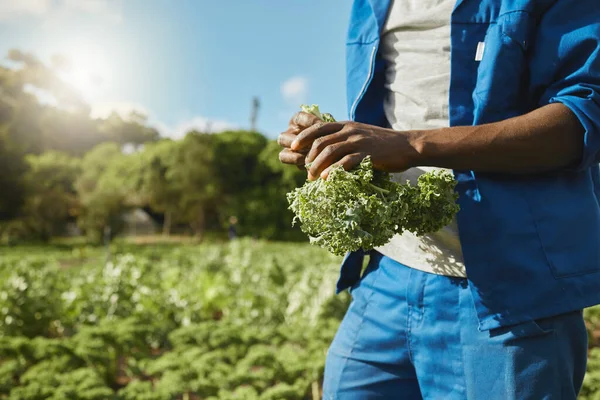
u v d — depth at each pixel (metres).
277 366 4.73
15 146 36.66
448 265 1.56
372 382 1.75
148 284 9.14
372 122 1.81
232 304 8.35
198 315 7.80
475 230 1.47
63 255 24.55
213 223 50.09
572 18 1.41
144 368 5.10
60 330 7.18
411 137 1.38
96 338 5.48
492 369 1.46
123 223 36.09
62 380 4.33
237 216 43.62
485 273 1.45
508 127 1.35
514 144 1.34
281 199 44.09
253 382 4.57
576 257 1.43
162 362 4.82
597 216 1.51
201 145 42.03
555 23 1.42
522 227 1.43
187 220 43.06
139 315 7.12
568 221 1.43
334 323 5.96
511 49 1.46
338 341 1.87
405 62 1.69
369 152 1.36
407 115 1.68
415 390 1.74
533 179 1.46
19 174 36.25
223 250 19.61
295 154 1.56
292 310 7.27
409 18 1.67
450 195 1.43
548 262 1.41
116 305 7.23
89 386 4.20
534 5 1.44
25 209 37.56
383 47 1.78
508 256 1.43
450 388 1.57
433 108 1.61
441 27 1.62
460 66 1.54
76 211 40.84
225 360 5.59
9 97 40.00
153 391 4.49
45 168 37.78
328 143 1.39
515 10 1.45
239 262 11.59
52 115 48.62
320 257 15.13
